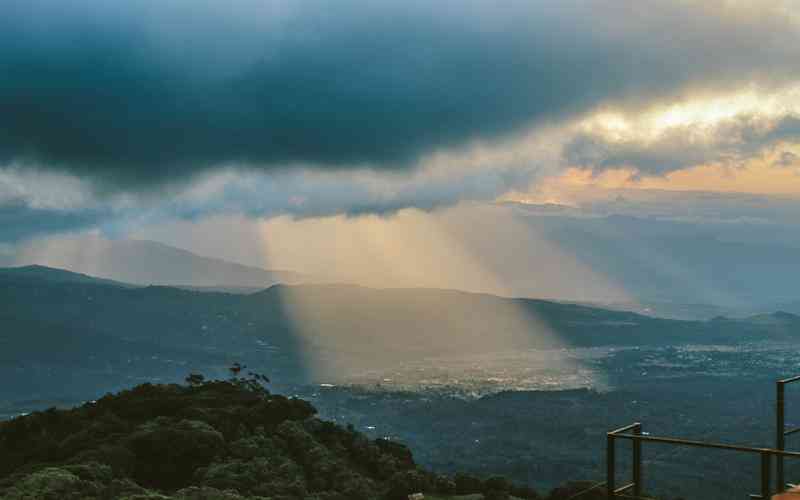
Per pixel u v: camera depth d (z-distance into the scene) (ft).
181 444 71.31
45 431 76.43
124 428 76.07
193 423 74.90
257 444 75.20
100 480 63.57
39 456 71.97
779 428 36.68
